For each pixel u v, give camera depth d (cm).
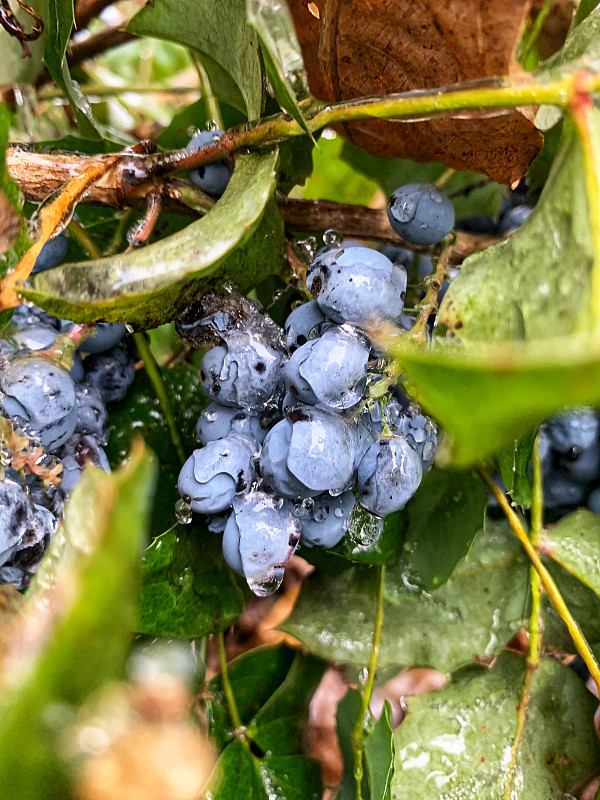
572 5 10
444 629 10
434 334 7
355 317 7
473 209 11
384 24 7
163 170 7
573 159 6
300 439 7
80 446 8
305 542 8
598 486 10
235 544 7
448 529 9
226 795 9
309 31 8
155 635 8
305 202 9
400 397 8
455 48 7
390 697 13
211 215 6
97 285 6
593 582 9
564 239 6
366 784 9
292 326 7
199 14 8
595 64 6
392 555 9
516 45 7
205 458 7
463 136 8
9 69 11
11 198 6
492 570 10
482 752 10
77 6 12
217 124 11
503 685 10
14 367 7
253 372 7
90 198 8
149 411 10
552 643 10
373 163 10
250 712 10
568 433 9
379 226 9
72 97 10
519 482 9
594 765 10
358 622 10
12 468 7
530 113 8
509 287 6
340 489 7
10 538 6
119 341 9
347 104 6
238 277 8
